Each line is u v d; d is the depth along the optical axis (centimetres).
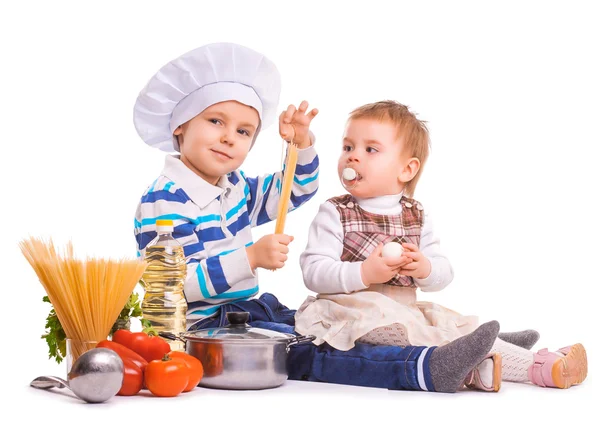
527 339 257
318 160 274
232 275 242
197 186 254
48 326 235
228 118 253
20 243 229
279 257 241
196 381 219
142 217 251
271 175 276
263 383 222
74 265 222
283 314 261
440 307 243
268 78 261
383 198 247
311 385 229
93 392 206
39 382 219
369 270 232
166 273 238
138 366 216
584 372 233
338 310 232
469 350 215
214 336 224
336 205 246
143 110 260
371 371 225
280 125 263
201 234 252
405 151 247
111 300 225
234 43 253
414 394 218
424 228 249
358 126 246
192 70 253
